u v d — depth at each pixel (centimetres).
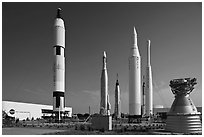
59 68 8044
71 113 14100
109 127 4738
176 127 4116
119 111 9812
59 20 8119
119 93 9956
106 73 7944
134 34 8669
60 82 8069
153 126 5453
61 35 8075
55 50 8056
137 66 8525
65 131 4531
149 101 9300
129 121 8175
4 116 9425
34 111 12100
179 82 4269
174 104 4275
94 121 4884
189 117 4041
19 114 11238
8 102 10756
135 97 8406
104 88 7819
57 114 8012
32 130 4834
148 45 9475
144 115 8894
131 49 8638
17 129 5088
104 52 8006
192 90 4281
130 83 8525
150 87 9350
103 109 6525
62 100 8106
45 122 7825
